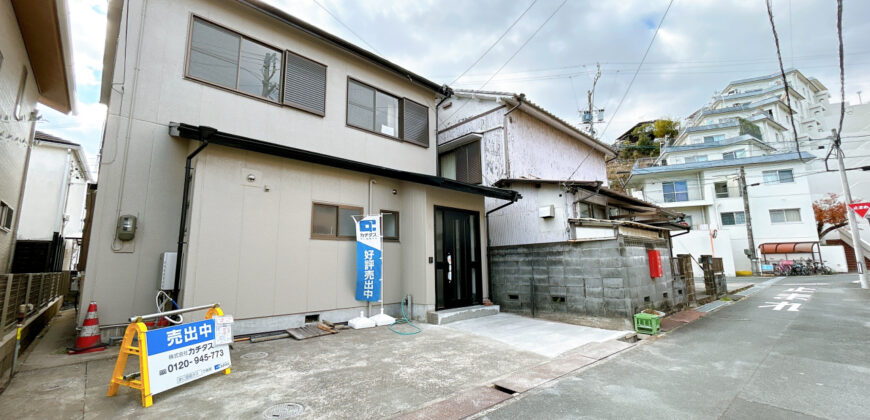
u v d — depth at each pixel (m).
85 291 4.77
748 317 7.61
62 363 4.14
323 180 6.70
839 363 4.38
